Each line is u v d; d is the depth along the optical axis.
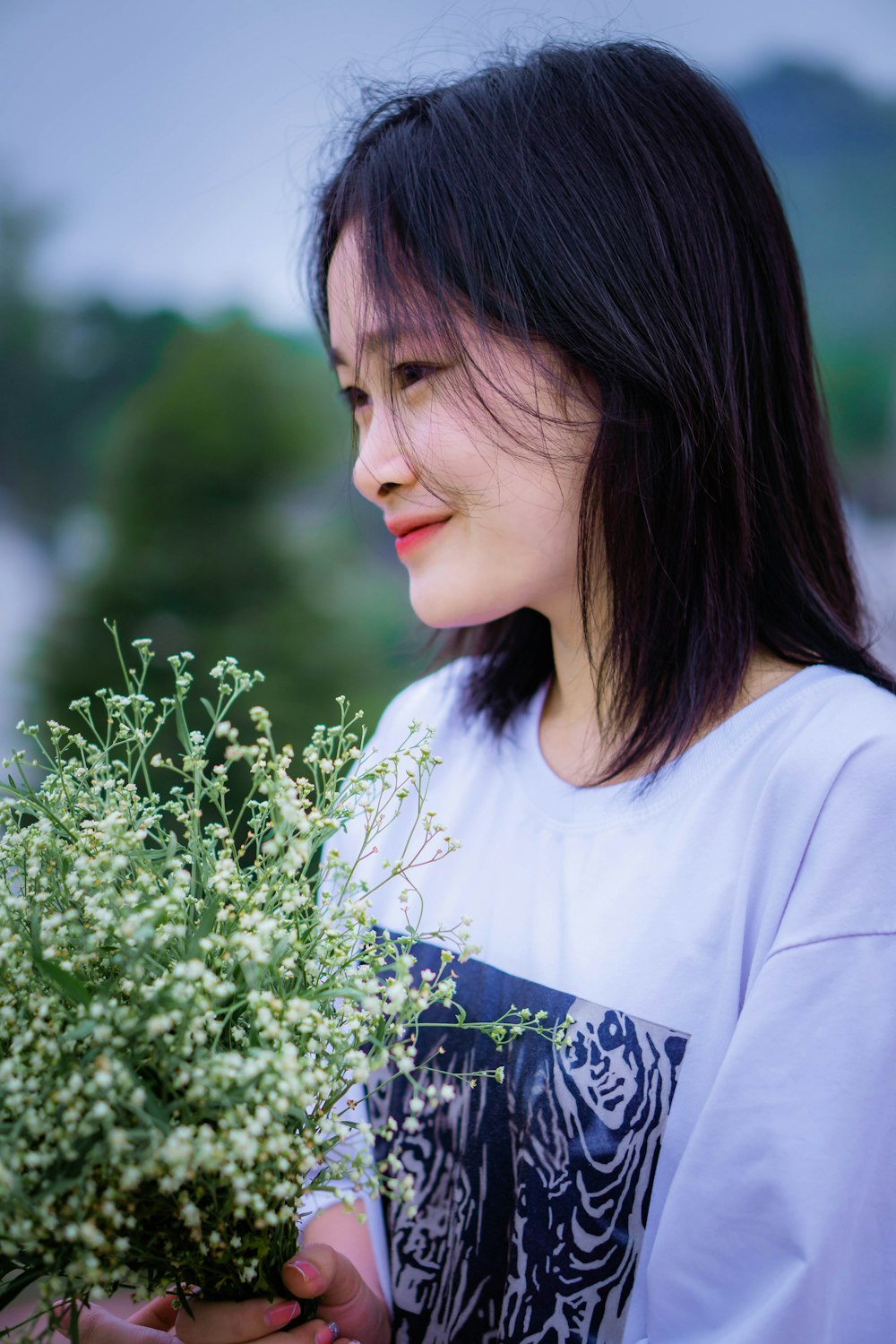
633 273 0.83
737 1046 0.73
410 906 1.00
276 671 4.69
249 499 4.88
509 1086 0.86
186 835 0.73
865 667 0.88
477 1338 0.85
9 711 4.58
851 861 0.73
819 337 9.12
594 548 0.88
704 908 0.79
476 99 0.87
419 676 1.40
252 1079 0.58
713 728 0.85
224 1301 0.74
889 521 7.69
